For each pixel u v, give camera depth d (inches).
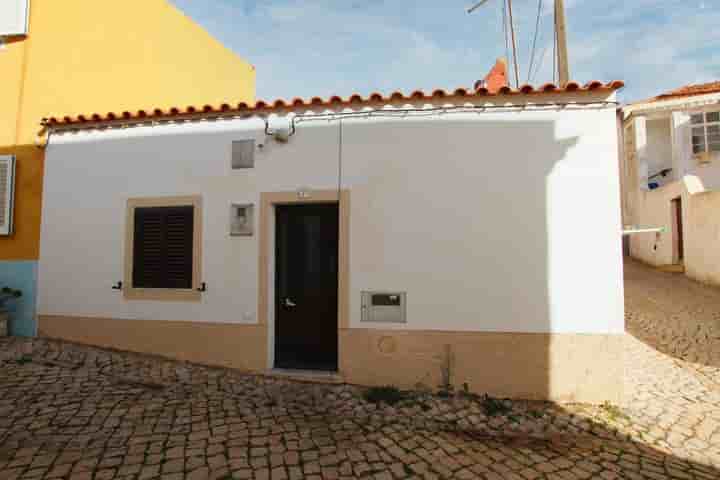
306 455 119.0
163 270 193.2
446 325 169.6
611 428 141.5
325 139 181.8
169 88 307.7
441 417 147.5
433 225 172.2
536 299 164.6
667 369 195.0
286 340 194.2
